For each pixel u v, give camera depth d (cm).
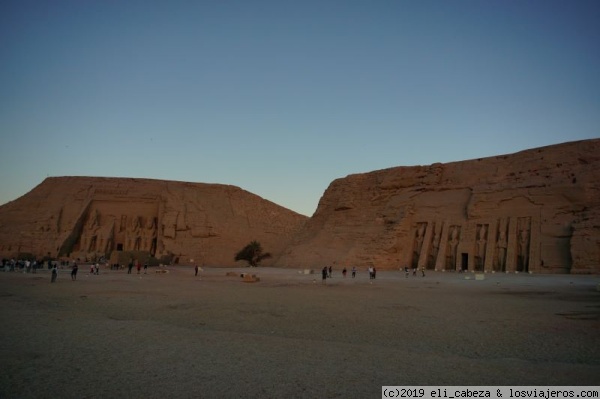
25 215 7600
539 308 1989
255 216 8144
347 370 967
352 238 6125
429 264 5462
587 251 4056
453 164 6041
